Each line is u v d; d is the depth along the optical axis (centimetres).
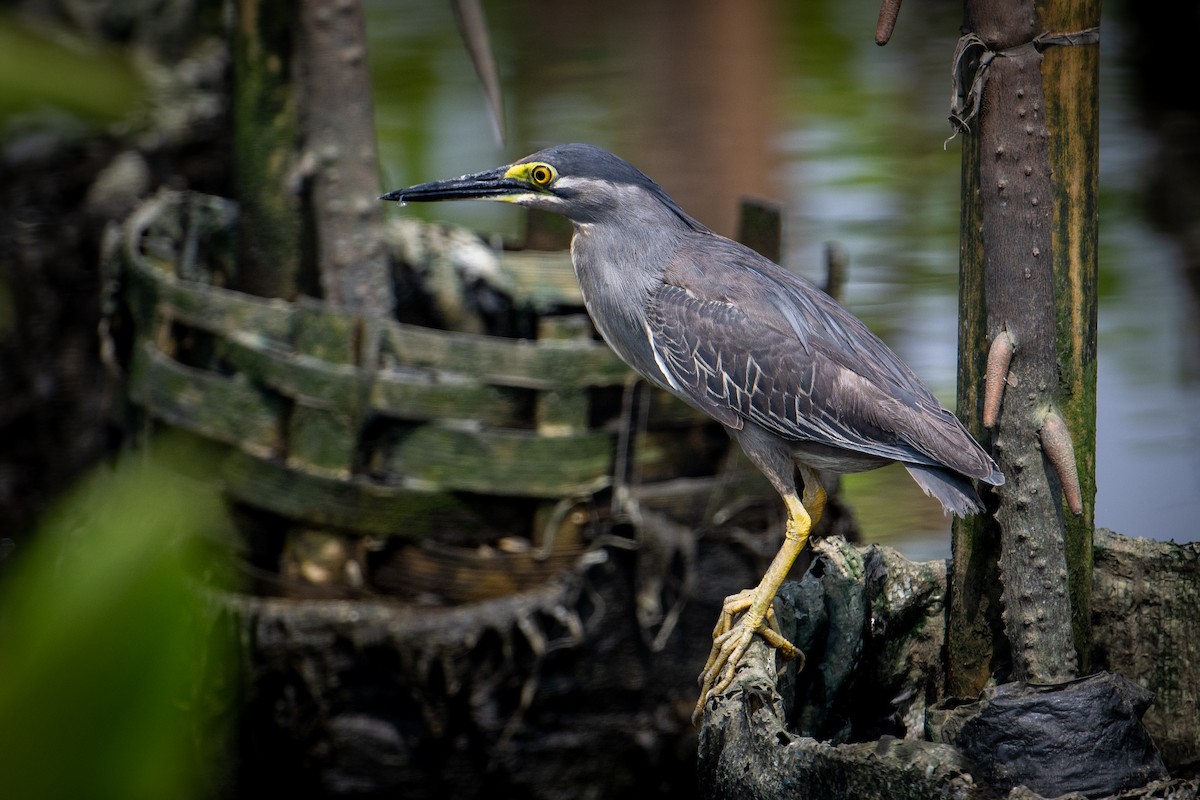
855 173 1438
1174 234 1310
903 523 927
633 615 645
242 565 650
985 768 425
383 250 727
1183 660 520
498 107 620
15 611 334
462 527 642
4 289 824
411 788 626
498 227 1237
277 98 710
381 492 630
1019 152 470
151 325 678
